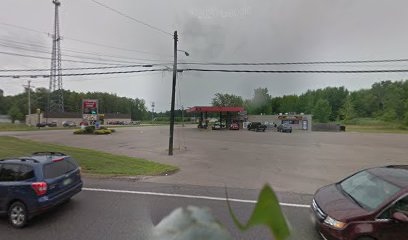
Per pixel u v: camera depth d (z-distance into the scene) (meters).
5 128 49.91
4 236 5.28
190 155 16.12
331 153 17.83
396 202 4.38
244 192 8.15
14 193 5.75
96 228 5.53
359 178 5.71
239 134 37.56
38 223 5.83
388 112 69.50
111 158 13.75
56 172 6.34
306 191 8.36
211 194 7.93
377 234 4.26
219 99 57.78
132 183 9.23
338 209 4.80
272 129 53.06
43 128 51.09
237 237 4.89
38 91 80.25
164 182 9.38
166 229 0.69
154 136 31.97
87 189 8.46
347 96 79.44
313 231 5.50
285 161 14.08
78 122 72.38
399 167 5.76
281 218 0.52
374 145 24.00
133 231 5.36
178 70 16.97
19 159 6.29
